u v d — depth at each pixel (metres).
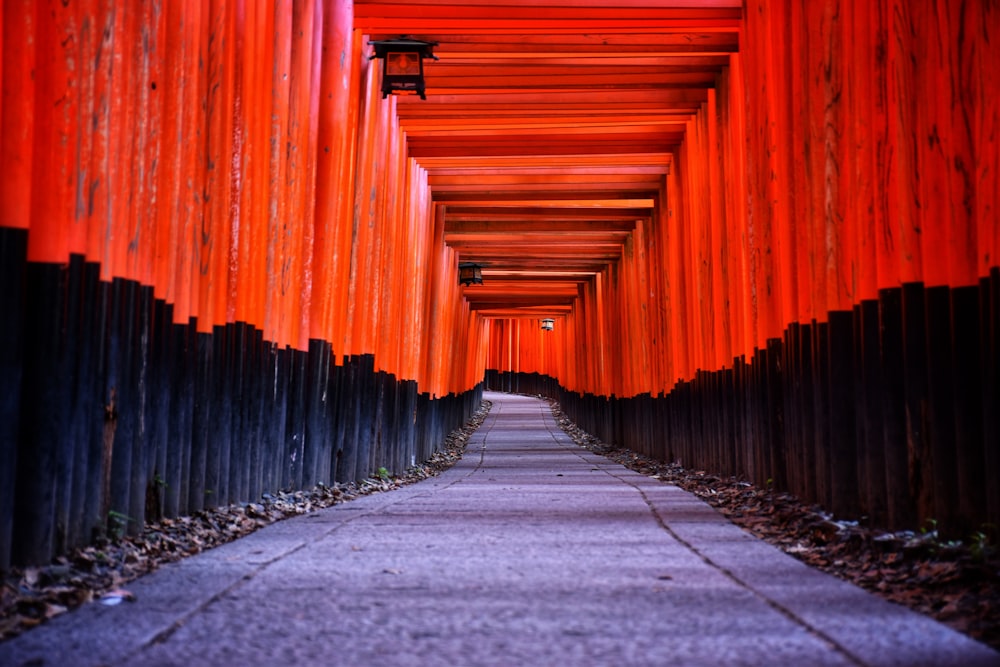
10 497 5.90
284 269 12.18
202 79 9.47
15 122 6.02
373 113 16.66
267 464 11.65
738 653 3.90
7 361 5.93
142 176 7.91
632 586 5.46
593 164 22.69
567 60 16.64
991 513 6.88
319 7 13.19
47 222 6.43
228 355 10.30
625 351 30.58
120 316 7.51
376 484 16.45
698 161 18.75
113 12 7.18
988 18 6.97
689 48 15.84
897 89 8.19
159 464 8.50
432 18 15.39
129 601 5.03
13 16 6.05
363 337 16.72
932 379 7.67
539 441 36.50
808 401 11.27
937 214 7.69
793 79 11.74
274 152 11.64
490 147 21.72
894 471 8.38
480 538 7.75
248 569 6.07
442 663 3.77
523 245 32.38
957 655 3.86
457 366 39.94
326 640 4.16
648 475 19.80
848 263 9.91
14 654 3.92
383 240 18.14
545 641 4.13
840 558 7.14
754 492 13.23
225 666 3.74
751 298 14.20
